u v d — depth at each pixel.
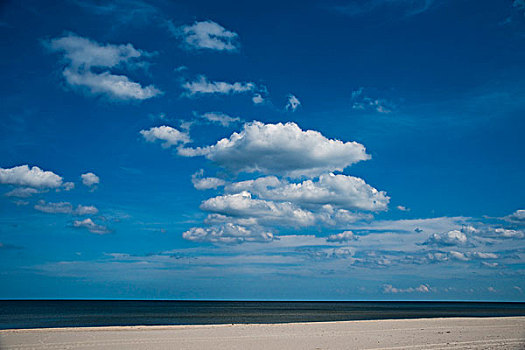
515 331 34.59
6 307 151.25
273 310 134.12
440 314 93.88
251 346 24.91
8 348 24.03
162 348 24.19
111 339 28.31
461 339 28.12
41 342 26.56
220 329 36.62
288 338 29.09
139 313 98.12
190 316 81.56
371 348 23.61
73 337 29.41
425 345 24.92
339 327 38.81
